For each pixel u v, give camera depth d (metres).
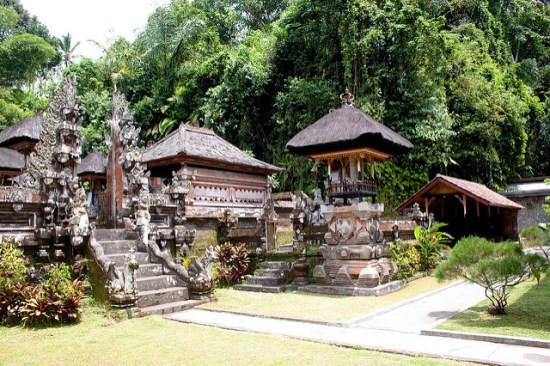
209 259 10.48
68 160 10.92
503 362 5.27
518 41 36.62
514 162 28.25
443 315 8.27
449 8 30.53
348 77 22.22
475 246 7.94
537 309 8.28
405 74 22.95
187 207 13.54
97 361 6.01
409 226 15.49
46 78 46.50
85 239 9.82
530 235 11.27
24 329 7.81
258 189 17.97
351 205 11.81
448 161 24.20
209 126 26.72
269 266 13.44
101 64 40.00
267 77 26.52
